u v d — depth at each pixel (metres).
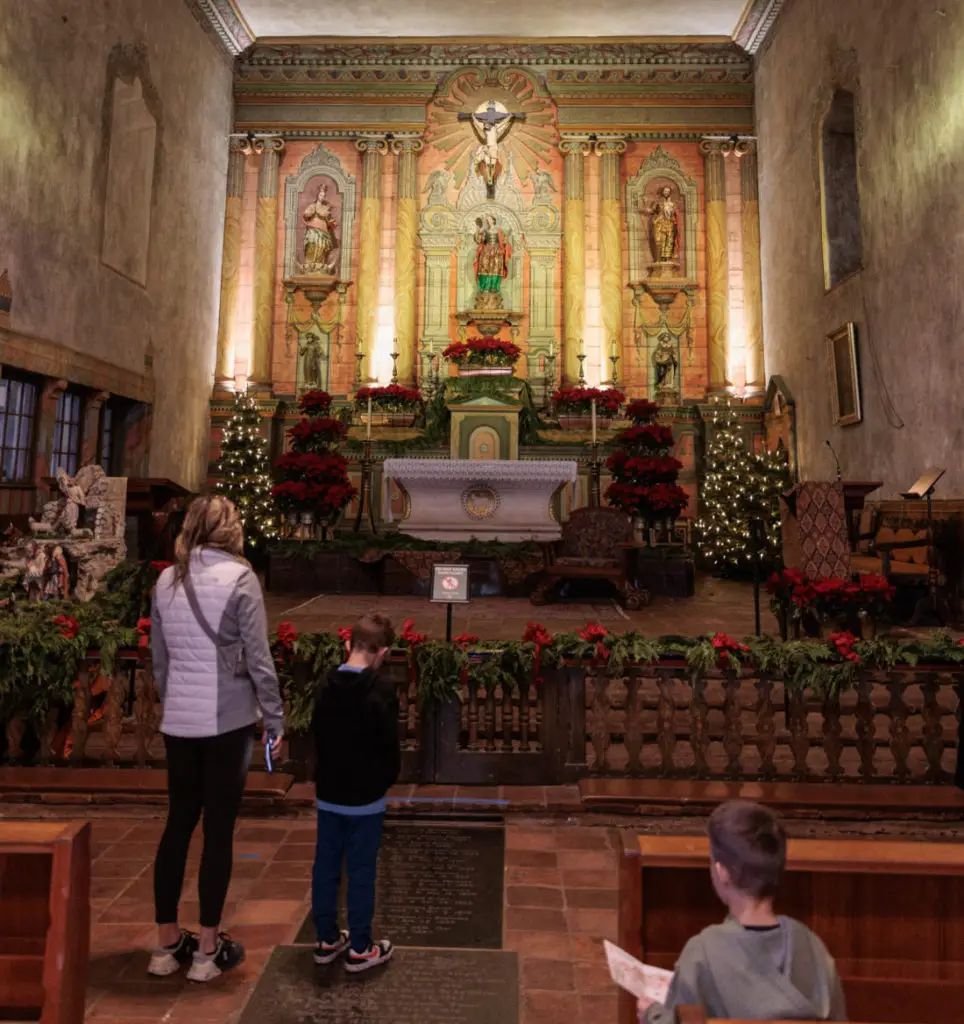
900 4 11.60
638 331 18.84
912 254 11.35
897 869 2.03
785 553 8.98
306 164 19.25
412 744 4.66
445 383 17.39
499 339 17.34
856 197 14.44
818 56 14.82
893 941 2.08
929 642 4.61
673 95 19.02
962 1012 2.05
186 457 16.78
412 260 18.78
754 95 18.84
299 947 2.95
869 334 12.81
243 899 3.35
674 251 18.89
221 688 2.82
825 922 2.08
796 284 16.12
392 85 19.11
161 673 2.94
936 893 2.08
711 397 18.12
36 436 11.80
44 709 4.59
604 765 4.60
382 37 18.88
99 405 13.31
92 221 12.77
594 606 11.12
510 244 19.09
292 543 12.51
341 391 18.69
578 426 17.36
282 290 18.94
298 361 18.72
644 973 1.71
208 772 2.81
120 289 13.77
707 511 17.69
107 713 4.66
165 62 15.36
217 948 2.79
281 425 18.36
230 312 18.47
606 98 19.06
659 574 12.51
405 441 17.14
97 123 12.84
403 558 11.95
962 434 10.11
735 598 12.50
